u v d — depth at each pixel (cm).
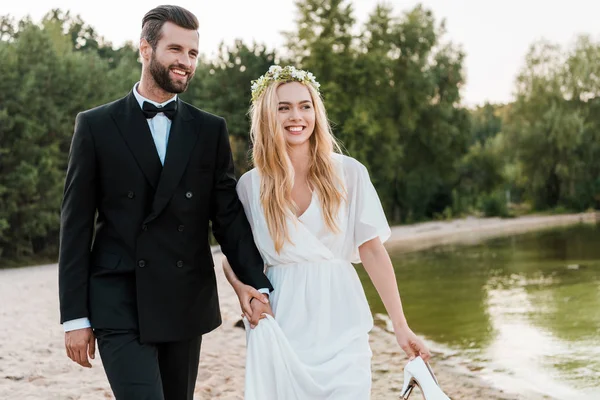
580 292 1129
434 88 3894
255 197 304
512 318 916
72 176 283
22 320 840
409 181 3941
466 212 4356
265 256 302
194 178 294
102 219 290
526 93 4488
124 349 276
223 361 630
